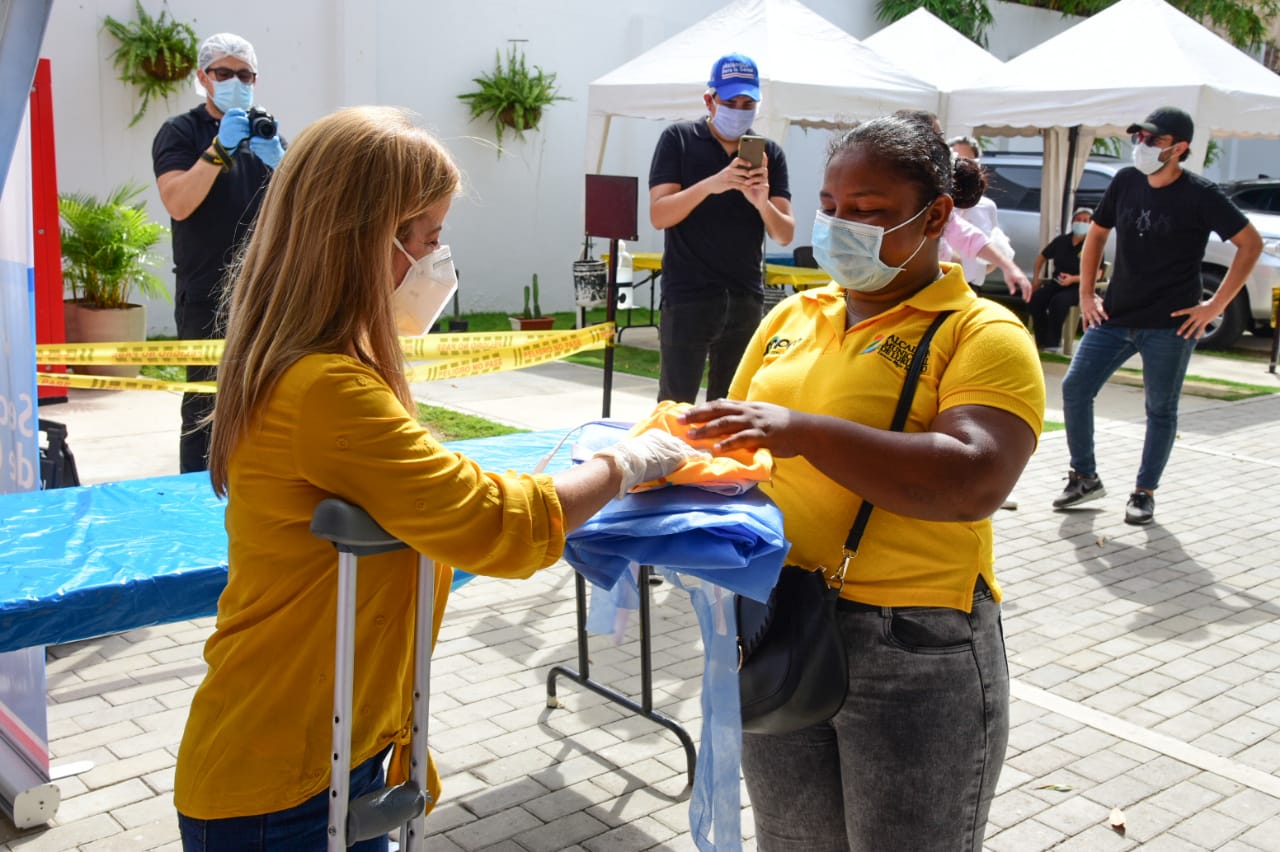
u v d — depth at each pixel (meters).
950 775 1.86
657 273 11.70
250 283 1.60
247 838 1.62
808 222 15.18
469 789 3.30
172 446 6.79
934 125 1.94
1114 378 10.75
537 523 1.58
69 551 2.55
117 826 3.02
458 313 12.25
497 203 12.74
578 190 13.41
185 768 1.64
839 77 8.04
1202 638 4.63
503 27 12.34
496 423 7.73
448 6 11.88
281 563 1.57
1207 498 6.71
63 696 3.75
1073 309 11.64
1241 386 10.46
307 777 1.62
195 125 4.98
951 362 1.84
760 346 2.20
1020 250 12.68
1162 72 9.07
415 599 1.69
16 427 3.03
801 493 1.95
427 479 1.50
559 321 12.68
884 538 1.87
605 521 1.76
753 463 1.81
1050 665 4.33
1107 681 4.20
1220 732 3.82
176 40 9.77
